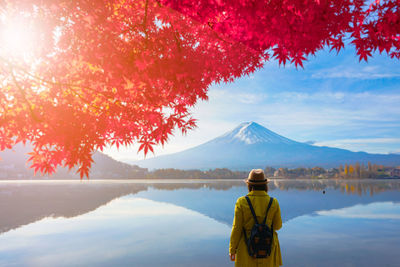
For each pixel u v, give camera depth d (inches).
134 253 293.6
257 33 82.7
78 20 92.0
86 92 103.5
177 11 87.7
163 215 561.9
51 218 511.5
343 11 79.3
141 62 86.1
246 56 97.0
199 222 485.4
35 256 280.5
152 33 96.7
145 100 98.4
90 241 343.6
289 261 277.3
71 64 95.6
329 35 82.6
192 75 96.0
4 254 288.5
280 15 77.3
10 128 104.3
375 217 567.8
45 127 101.6
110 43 92.7
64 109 102.6
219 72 102.5
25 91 101.5
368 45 86.4
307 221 521.3
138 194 1175.0
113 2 96.8
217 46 96.7
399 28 81.6
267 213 109.7
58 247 315.3
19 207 666.8
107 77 92.5
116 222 476.1
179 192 1381.6
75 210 620.4
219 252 299.9
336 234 402.0
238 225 110.0
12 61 93.7
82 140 102.7
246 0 75.9
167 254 291.7
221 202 857.5
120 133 107.3
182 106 107.6
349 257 288.7
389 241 357.7
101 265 255.6
